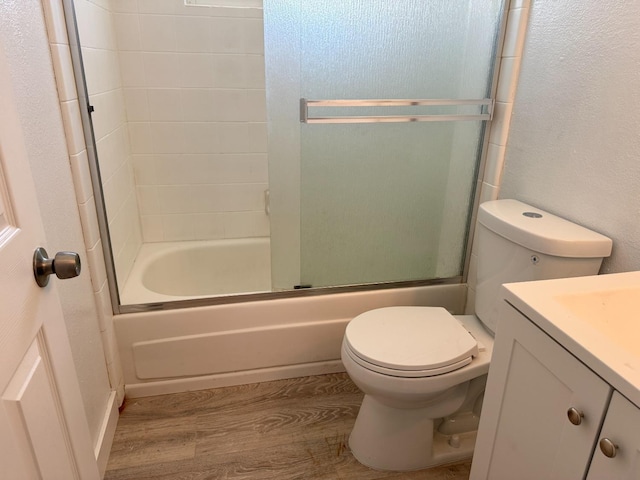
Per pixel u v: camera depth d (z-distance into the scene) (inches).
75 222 52.8
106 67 75.1
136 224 92.1
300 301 71.6
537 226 52.0
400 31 63.7
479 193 72.7
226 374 72.6
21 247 27.6
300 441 62.9
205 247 98.4
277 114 65.3
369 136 68.3
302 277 73.3
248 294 70.3
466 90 68.8
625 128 46.1
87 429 38.4
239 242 100.8
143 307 66.6
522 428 36.8
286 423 66.0
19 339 26.8
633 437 25.9
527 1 59.2
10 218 27.0
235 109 92.4
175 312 67.3
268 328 71.5
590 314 36.7
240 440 62.8
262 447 61.7
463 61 67.0
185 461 59.1
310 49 62.4
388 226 74.1
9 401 25.2
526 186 61.9
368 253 74.8
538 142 59.1
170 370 70.0
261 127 95.2
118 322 65.6
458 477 57.7
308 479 57.0
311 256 72.7
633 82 44.8
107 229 61.4
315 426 65.6
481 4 64.2
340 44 62.7
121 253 75.9
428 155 71.4
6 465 24.5
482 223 59.5
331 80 64.2
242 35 87.5
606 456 27.8
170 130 90.7
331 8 61.1
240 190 99.1
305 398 71.1
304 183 69.1
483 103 66.5
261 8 86.8
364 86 65.4
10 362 25.6
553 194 56.9
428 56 65.8
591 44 49.6
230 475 57.2
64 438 33.2
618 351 28.9
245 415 67.4
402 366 50.4
